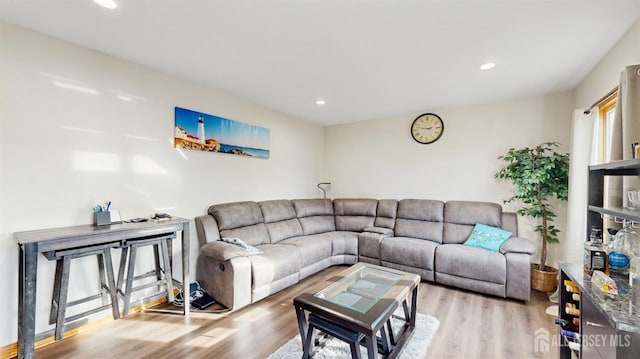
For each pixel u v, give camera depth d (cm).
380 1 165
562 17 179
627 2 163
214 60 250
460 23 188
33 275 171
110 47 226
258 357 186
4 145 189
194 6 171
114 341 204
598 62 245
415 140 430
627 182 172
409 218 398
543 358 187
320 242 362
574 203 271
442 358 186
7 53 190
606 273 142
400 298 186
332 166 526
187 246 250
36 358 184
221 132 338
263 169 404
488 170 374
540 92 330
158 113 276
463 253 302
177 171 292
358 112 432
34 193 201
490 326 228
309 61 251
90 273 229
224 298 257
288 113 441
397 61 249
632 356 98
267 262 277
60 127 213
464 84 306
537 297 286
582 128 267
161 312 251
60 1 166
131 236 215
